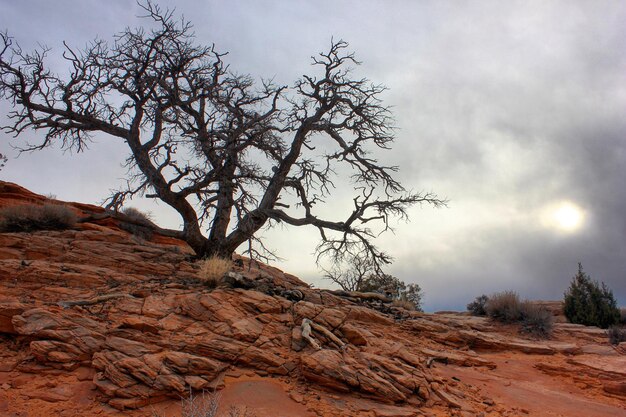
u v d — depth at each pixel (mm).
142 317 10484
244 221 18047
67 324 9344
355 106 20828
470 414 9195
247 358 9602
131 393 7988
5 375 8359
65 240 16297
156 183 17609
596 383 12555
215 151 18703
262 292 13953
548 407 10469
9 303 9875
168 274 15508
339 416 8336
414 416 8695
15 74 18047
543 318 18578
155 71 19172
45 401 7758
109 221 23500
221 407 8125
